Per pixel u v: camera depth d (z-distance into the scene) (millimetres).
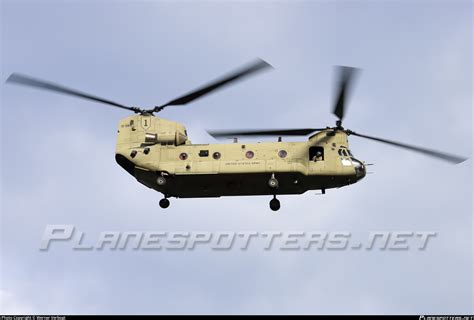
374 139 113375
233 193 114625
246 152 112062
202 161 112125
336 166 110875
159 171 112750
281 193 114438
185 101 114375
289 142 112812
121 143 116312
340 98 106938
